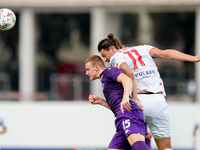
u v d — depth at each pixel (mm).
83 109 28172
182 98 37938
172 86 38562
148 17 58969
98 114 28047
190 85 38594
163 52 14969
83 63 56938
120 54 15086
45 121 28125
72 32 61438
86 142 27922
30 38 45125
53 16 59281
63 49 63469
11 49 58906
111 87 14266
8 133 28000
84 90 39750
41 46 60250
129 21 59906
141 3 41281
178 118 27016
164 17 57125
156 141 15758
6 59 59625
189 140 26797
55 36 60250
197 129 26156
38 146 27938
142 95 15227
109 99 14336
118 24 48938
